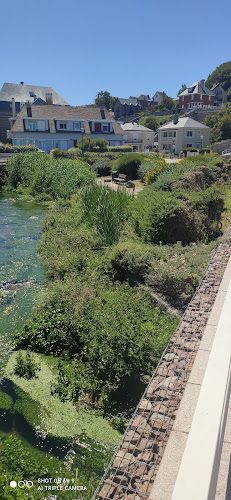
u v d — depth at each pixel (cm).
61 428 500
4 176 2767
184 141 5647
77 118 5178
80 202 1491
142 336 570
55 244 1138
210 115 6888
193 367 363
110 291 782
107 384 549
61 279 933
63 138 4988
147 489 272
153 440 320
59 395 562
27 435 484
